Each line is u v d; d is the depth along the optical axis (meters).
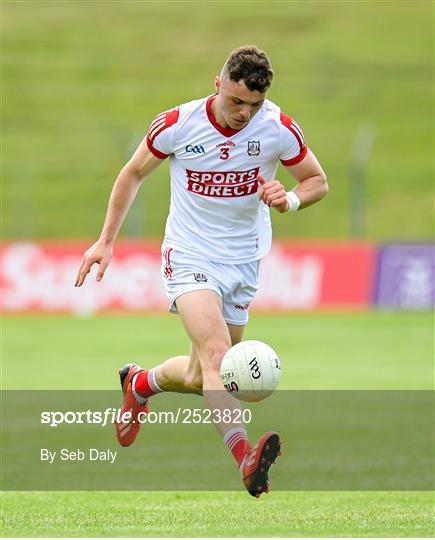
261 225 23.95
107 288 90.50
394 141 156.00
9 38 197.12
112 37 199.62
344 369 55.72
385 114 164.50
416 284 88.94
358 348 65.38
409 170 147.38
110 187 143.38
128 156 102.44
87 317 87.69
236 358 21.25
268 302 89.81
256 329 76.69
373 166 147.88
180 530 20.08
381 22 197.50
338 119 162.38
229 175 22.70
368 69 179.50
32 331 77.31
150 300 90.38
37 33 199.88
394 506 23.69
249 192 22.98
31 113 168.50
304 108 166.38
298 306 89.56
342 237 127.31
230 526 20.73
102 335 74.25
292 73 179.38
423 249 89.19
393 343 68.12
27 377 52.94
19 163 150.38
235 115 21.55
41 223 134.00
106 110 171.00
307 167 23.23
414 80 175.62
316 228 129.62
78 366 57.34
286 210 22.98
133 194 23.59
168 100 175.75
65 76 183.62
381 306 89.25
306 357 61.00
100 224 133.75
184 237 23.25
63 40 197.50
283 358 60.44
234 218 23.20
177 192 23.34
